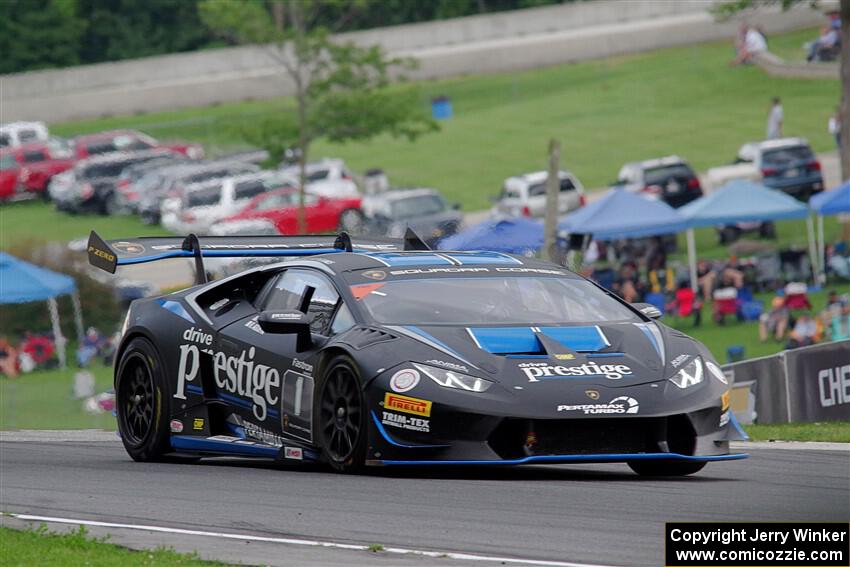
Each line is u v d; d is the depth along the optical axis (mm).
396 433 25062
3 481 28375
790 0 140250
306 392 27453
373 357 25750
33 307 108500
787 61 197500
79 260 110625
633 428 24969
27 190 158750
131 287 111875
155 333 32031
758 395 49188
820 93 184750
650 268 104875
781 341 86250
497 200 140625
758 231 119375
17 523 22109
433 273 28969
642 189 130250
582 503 22406
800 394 46938
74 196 152500
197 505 23297
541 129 186625
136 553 18672
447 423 24609
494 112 199750
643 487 24484
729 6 140500
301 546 18969
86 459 33500
